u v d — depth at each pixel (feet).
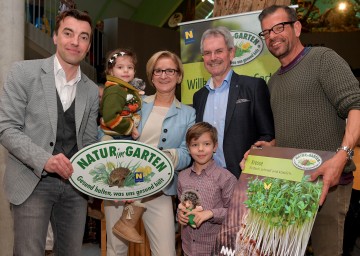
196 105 9.67
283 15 8.11
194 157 8.47
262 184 7.22
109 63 9.57
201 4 51.62
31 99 7.29
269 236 6.81
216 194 8.36
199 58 11.72
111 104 8.36
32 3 26.94
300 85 7.89
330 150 7.68
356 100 7.07
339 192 7.66
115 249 9.11
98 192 7.75
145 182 7.97
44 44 26.76
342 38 34.30
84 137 8.14
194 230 8.46
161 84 9.03
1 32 13.53
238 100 8.87
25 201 7.31
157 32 37.78
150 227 8.95
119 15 52.37
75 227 7.89
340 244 7.73
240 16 11.22
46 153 6.98
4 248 13.28
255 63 11.12
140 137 9.09
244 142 8.77
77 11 7.45
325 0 41.86
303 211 6.63
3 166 13.19
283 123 8.16
